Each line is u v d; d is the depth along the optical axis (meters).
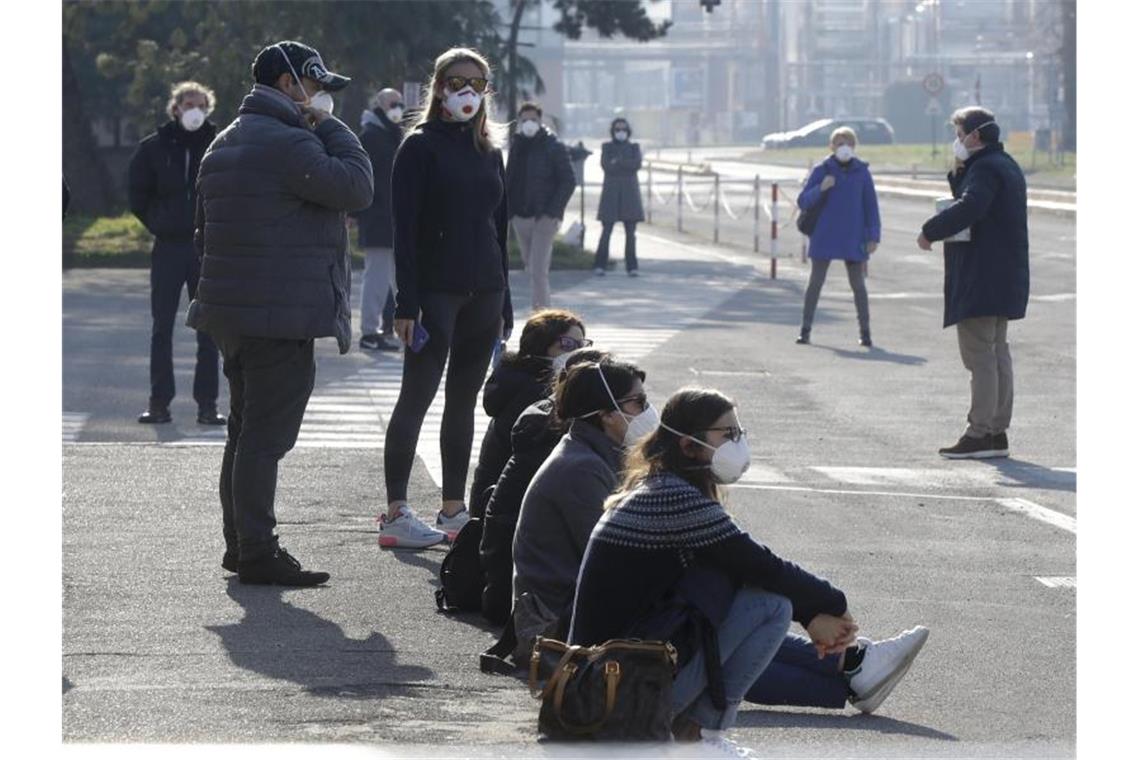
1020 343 51.88
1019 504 28.78
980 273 32.69
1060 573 23.61
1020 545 25.52
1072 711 17.02
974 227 32.78
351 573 22.41
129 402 38.66
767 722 16.50
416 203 23.45
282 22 93.06
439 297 23.69
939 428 36.56
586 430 17.08
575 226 83.56
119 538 24.38
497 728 15.39
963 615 21.23
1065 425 37.44
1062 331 54.88
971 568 23.92
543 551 17.16
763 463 32.41
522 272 75.25
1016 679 18.34
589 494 16.92
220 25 95.19
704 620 14.16
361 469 30.44
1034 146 171.38
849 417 37.84
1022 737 16.06
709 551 14.15
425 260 23.66
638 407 16.97
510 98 99.00
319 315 20.89
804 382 43.00
